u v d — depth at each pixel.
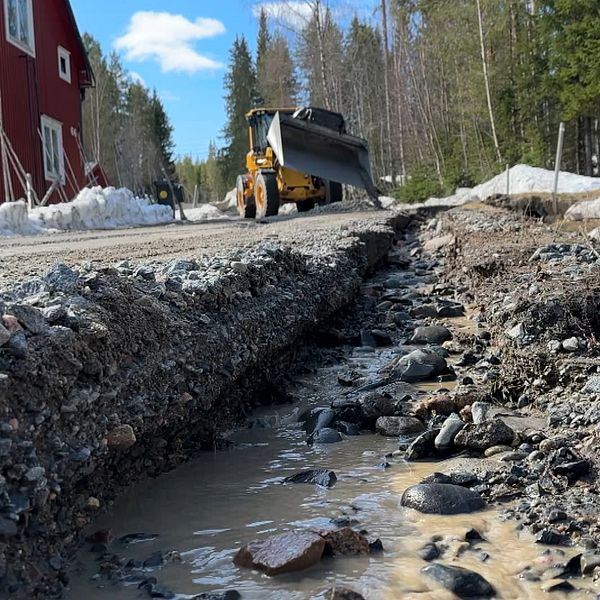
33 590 2.58
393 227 15.33
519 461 3.92
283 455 4.41
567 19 27.39
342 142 18.66
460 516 3.38
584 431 4.06
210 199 92.50
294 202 21.84
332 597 2.67
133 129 70.12
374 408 4.98
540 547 3.04
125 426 3.29
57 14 23.75
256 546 3.04
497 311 6.54
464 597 2.71
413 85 42.16
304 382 6.11
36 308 3.13
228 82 76.56
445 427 4.31
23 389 2.71
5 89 19.59
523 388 5.14
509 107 31.44
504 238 10.79
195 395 4.15
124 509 3.54
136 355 3.67
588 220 12.91
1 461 2.49
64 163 23.83
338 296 7.74
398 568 2.92
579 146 30.83
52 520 2.83
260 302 5.71
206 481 3.96
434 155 37.97
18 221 14.73
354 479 3.95
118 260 6.83
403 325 8.09
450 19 35.25
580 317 5.53
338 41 46.19
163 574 2.93
